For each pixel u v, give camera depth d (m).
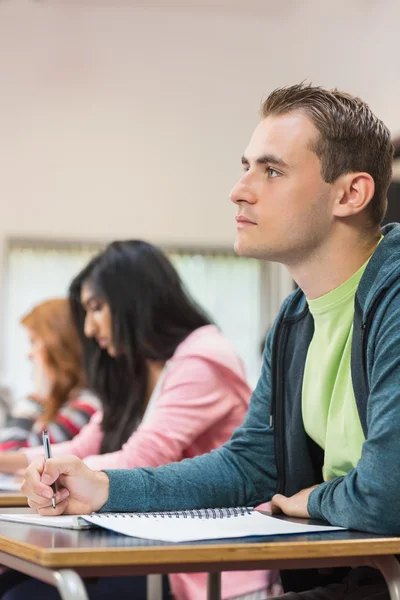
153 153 5.16
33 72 5.09
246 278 5.24
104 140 5.12
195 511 1.42
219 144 5.22
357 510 1.25
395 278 1.42
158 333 2.46
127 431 2.54
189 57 5.23
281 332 1.72
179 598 2.19
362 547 1.10
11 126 5.04
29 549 1.02
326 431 1.58
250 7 5.17
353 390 1.48
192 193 5.18
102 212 5.09
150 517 1.32
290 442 1.65
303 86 1.61
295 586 1.56
